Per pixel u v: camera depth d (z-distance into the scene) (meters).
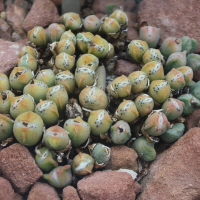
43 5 0.36
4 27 0.36
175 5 0.36
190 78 0.29
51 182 0.25
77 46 0.31
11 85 0.28
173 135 0.27
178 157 0.26
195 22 0.35
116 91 0.27
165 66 0.30
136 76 0.28
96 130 0.26
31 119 0.24
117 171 0.26
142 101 0.27
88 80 0.27
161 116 0.26
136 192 0.26
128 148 0.27
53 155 0.25
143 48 0.30
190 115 0.29
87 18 0.32
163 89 0.27
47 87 0.28
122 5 0.40
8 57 0.31
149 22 0.36
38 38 0.30
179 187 0.25
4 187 0.24
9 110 0.26
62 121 0.27
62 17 0.33
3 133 0.25
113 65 0.32
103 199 0.24
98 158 0.25
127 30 0.34
